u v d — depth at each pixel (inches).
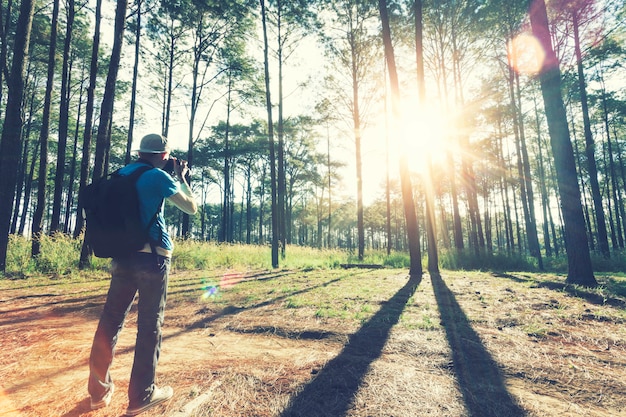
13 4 652.7
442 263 589.3
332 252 727.7
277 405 82.0
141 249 82.4
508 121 790.5
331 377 97.7
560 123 286.5
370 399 84.4
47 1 665.0
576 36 608.7
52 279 331.6
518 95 698.8
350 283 297.3
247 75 822.5
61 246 411.5
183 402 84.0
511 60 682.8
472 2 642.2
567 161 282.4
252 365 108.8
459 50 697.6
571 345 125.0
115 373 105.0
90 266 384.2
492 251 639.1
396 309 186.1
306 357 115.6
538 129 911.0
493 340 131.5
